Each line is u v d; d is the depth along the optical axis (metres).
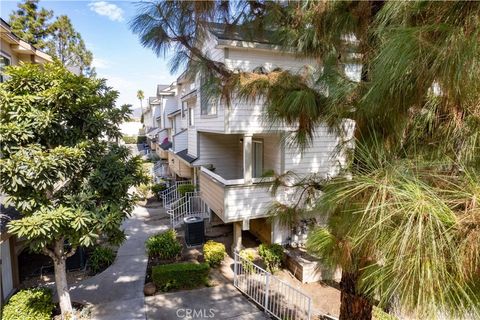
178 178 16.73
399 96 1.65
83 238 4.74
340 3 2.52
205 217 12.00
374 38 2.29
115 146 5.84
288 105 2.81
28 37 18.88
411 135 1.90
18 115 4.44
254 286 6.88
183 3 3.52
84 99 4.85
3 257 6.39
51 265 8.01
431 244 1.10
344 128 2.94
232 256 9.11
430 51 1.29
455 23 1.25
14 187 4.23
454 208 1.25
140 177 5.73
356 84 2.49
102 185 5.05
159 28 3.68
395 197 1.30
